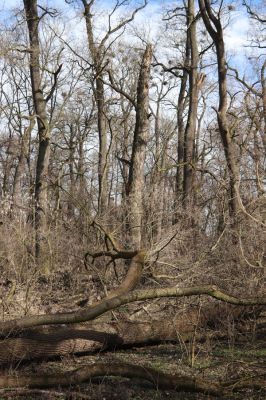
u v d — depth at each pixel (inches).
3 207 513.7
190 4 910.4
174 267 412.2
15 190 1065.5
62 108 937.5
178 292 295.6
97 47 786.8
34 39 727.1
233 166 511.8
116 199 646.5
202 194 586.6
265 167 505.7
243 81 756.0
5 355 297.3
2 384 263.9
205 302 382.3
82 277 477.4
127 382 290.0
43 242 508.7
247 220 441.1
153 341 369.7
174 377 273.3
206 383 272.5
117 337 353.1
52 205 667.4
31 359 314.5
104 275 455.8
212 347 359.9
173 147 1082.7
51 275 479.8
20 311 391.5
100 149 936.3
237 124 600.4
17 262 443.8
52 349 319.6
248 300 300.0
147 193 573.6
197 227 496.7
